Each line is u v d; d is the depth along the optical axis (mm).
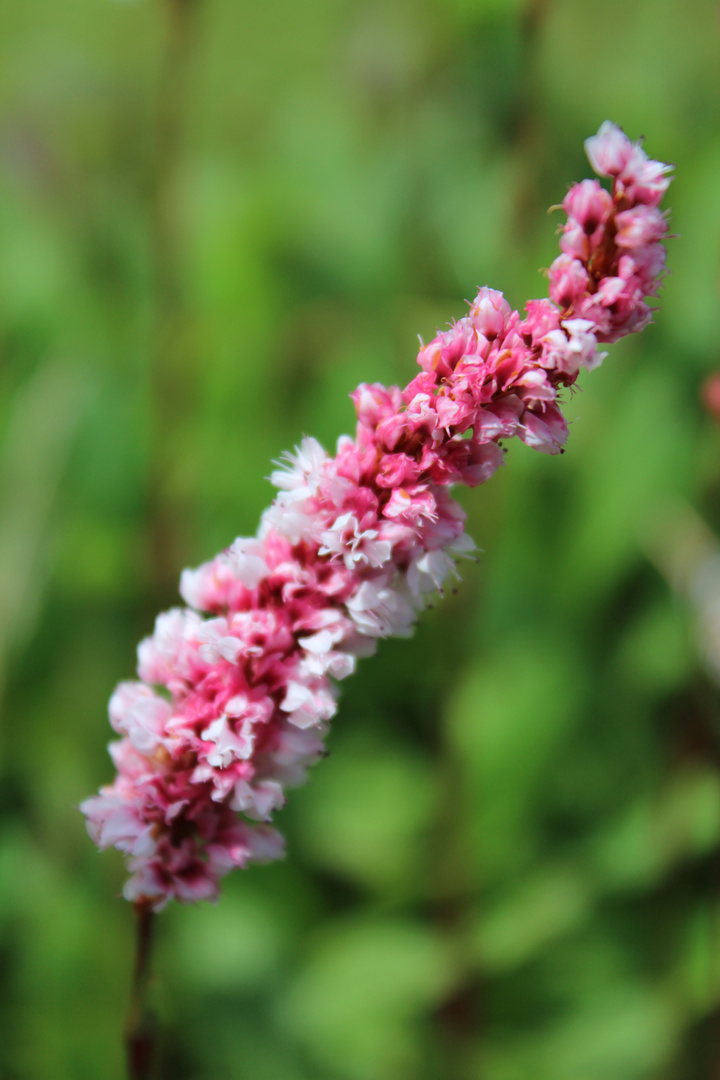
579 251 191
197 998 335
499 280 352
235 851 197
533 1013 339
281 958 347
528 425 191
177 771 198
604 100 461
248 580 195
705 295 422
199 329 385
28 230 464
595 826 369
